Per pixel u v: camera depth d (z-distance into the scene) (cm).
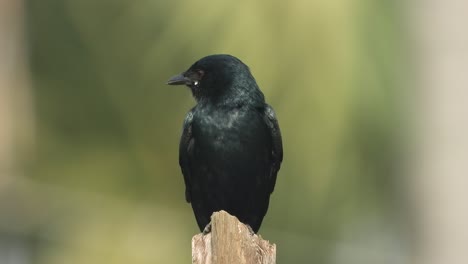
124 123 1644
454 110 1538
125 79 1609
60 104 1706
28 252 1906
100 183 1719
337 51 1393
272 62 1402
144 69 1570
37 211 1842
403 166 1512
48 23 1669
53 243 1834
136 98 1612
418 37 1528
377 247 1680
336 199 1497
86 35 1614
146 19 1542
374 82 1418
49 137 1736
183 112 1602
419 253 1572
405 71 1481
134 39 1570
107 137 1695
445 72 1539
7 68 1750
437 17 1540
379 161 1471
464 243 1545
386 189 1507
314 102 1400
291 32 1396
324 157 1427
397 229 1587
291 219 1529
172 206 1723
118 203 1722
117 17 1584
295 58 1399
